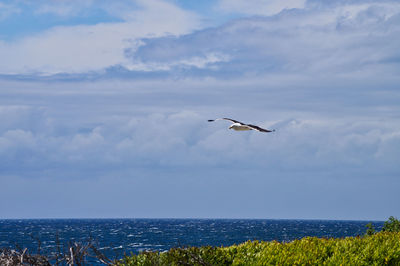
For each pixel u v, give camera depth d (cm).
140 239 11475
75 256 1784
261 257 1941
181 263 1888
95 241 1952
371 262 1933
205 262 1875
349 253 1950
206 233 16175
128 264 1914
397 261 1953
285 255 1916
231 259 1972
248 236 13425
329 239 2194
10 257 1738
